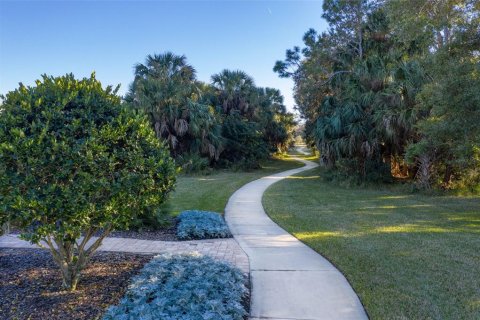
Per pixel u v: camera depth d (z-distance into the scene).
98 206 3.29
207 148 24.23
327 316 3.39
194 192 13.55
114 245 5.88
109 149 3.50
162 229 7.29
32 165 3.04
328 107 17.89
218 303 3.13
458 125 8.49
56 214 3.05
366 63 15.51
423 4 10.72
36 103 3.33
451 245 5.96
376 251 5.57
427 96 9.93
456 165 12.70
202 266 4.08
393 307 3.55
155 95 21.11
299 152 61.16
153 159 3.65
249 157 28.16
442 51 8.61
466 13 9.33
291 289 4.07
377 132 14.78
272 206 10.36
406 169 17.95
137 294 3.37
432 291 3.96
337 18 21.78
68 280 3.77
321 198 12.13
